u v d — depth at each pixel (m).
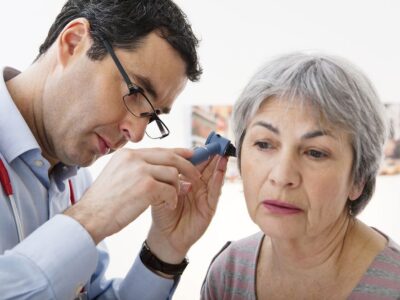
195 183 1.02
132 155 0.85
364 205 0.89
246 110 0.84
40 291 0.73
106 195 0.82
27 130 0.98
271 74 0.80
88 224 0.79
